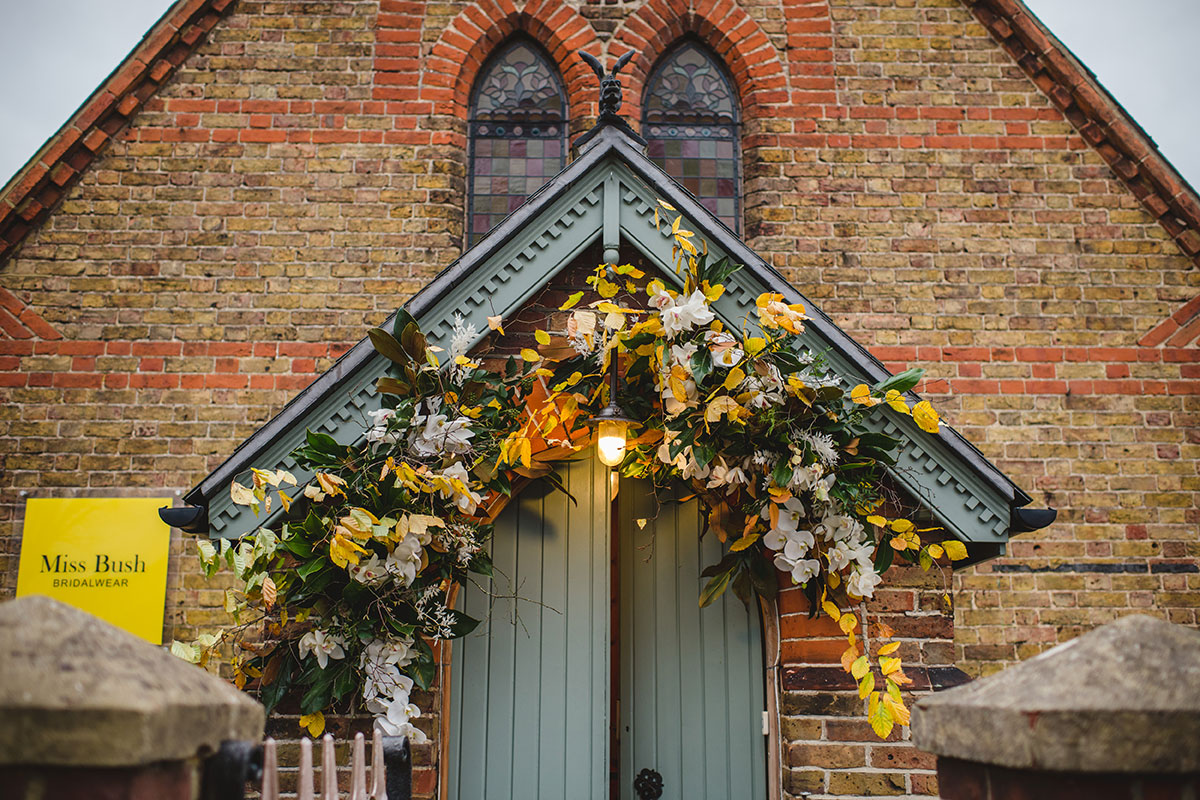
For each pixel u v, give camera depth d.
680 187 4.01
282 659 3.70
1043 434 5.75
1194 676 1.67
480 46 6.37
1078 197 6.09
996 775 1.83
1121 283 5.98
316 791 3.63
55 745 1.52
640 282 4.12
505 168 6.40
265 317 5.81
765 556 4.01
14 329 5.71
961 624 5.48
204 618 5.42
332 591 3.71
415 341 3.69
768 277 3.89
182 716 1.66
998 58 6.30
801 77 6.28
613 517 5.46
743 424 3.72
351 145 6.09
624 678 4.39
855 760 3.72
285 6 6.26
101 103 5.95
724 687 4.29
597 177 4.04
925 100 6.23
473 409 3.75
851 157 6.14
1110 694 1.67
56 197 5.90
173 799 1.68
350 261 5.92
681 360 3.68
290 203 5.98
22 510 5.50
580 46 6.38
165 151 6.00
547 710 4.03
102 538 5.48
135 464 5.59
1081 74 6.16
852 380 3.85
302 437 3.76
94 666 1.62
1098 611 5.51
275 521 3.80
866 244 6.01
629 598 4.50
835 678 3.81
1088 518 5.64
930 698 2.06
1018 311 5.92
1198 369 5.86
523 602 4.13
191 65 6.14
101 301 5.78
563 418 3.83
